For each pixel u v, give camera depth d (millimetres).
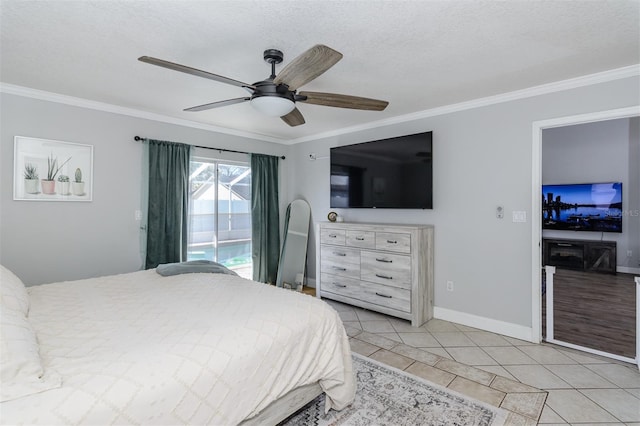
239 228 4723
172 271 2764
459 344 2934
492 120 3180
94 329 1574
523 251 3025
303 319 1824
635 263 5633
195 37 2016
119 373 1200
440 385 2250
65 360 1268
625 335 3059
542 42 2090
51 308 1863
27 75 2643
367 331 3250
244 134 4684
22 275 2971
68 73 2594
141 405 1144
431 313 3602
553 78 2703
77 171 3248
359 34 1978
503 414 1931
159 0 1642
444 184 3525
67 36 2014
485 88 2938
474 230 3324
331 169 4547
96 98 3217
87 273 3326
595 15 1781
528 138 2977
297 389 1793
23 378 1091
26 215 2982
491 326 3217
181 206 3912
